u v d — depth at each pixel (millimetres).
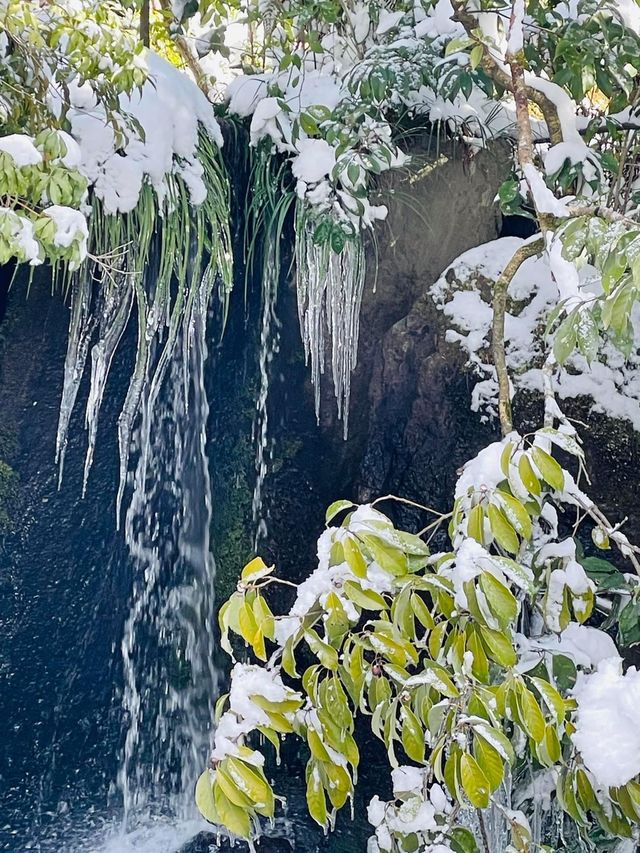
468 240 4051
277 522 4309
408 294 4004
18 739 4059
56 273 3592
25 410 3760
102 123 3248
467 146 4004
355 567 1529
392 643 1575
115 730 4297
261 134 3842
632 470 3209
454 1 2975
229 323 4227
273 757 4273
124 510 4102
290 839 4055
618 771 1554
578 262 1895
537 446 1616
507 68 3471
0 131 2910
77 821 4141
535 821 2475
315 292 3828
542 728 1526
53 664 4098
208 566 4438
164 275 3570
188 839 4148
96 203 3344
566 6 3398
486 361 3516
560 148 3264
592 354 1756
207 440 4359
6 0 2449
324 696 1586
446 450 3627
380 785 3912
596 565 2293
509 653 1565
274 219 3924
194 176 3557
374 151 3619
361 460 4070
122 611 4242
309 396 4180
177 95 3568
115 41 2602
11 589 3928
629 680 1616
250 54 4664
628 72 3709
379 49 3664
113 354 3889
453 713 1599
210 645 4449
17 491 3838
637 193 3104
